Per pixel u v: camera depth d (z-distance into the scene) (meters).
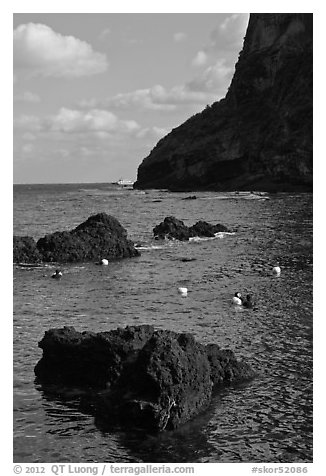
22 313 25.48
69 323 23.83
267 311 25.56
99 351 17.22
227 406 15.95
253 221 62.31
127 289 30.62
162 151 160.75
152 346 15.63
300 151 113.25
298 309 25.83
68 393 16.80
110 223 42.88
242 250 43.25
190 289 30.47
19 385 17.31
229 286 31.05
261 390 16.91
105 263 38.38
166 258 40.69
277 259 39.03
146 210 83.19
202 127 155.12
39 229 60.47
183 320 24.17
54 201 115.69
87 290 30.42
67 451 13.85
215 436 14.43
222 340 21.33
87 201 112.62
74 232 42.34
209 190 134.75
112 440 14.32
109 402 15.73
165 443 14.18
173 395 14.92
